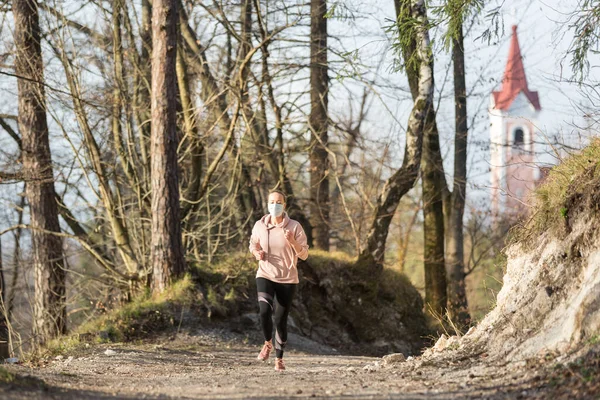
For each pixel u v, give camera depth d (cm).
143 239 1669
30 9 1678
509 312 753
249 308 1567
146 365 991
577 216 724
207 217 1994
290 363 1041
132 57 1766
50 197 1773
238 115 1655
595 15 897
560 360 584
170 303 1455
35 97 1645
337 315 1711
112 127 1792
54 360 1066
